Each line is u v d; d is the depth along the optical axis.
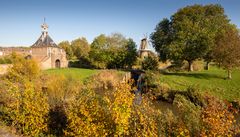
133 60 74.44
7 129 14.38
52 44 83.00
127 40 75.38
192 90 30.09
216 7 56.50
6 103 15.64
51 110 14.39
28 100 13.74
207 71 57.09
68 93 23.66
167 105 28.91
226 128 10.26
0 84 19.45
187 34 52.22
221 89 36.44
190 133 10.63
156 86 36.59
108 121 11.19
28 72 36.88
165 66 76.00
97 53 73.50
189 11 56.66
